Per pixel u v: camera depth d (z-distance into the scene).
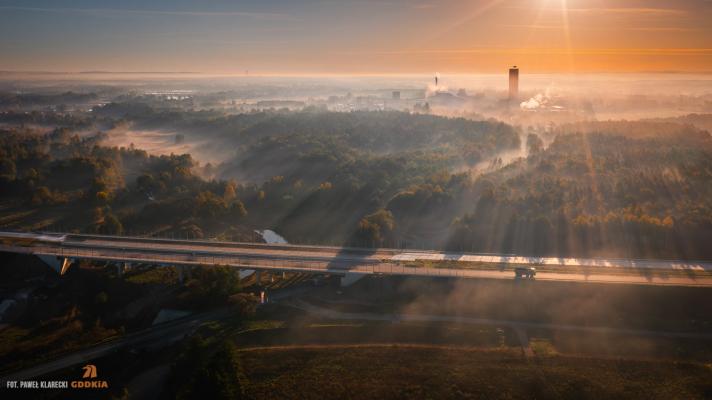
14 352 189.25
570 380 156.38
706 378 156.75
